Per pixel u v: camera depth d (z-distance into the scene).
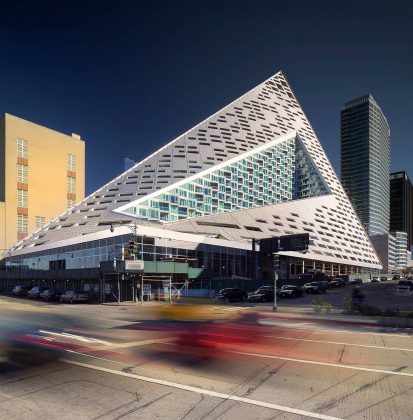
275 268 30.20
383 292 51.09
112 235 48.78
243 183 97.56
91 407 7.28
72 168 110.88
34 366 10.40
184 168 84.94
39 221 99.12
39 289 49.75
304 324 20.86
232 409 7.14
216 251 59.03
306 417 6.77
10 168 93.56
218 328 18.64
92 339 14.88
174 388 8.41
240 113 122.81
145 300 44.19
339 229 100.56
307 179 119.69
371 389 8.38
